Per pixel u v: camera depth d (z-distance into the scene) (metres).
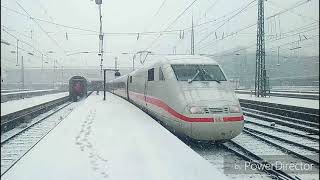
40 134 14.98
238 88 53.12
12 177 5.95
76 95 40.41
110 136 9.89
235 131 9.97
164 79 11.99
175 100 10.73
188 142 11.33
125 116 15.38
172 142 8.70
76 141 9.29
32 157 7.40
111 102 27.16
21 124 18.05
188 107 10.02
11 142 12.98
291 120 17.02
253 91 37.09
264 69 27.75
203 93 10.55
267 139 11.71
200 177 5.70
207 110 9.88
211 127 9.73
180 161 6.76
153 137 9.47
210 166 6.40
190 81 11.06
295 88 41.31
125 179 5.70
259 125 16.00
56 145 8.74
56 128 11.96
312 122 15.48
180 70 11.66
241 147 10.35
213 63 12.24
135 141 8.94
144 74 16.19
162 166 6.42
